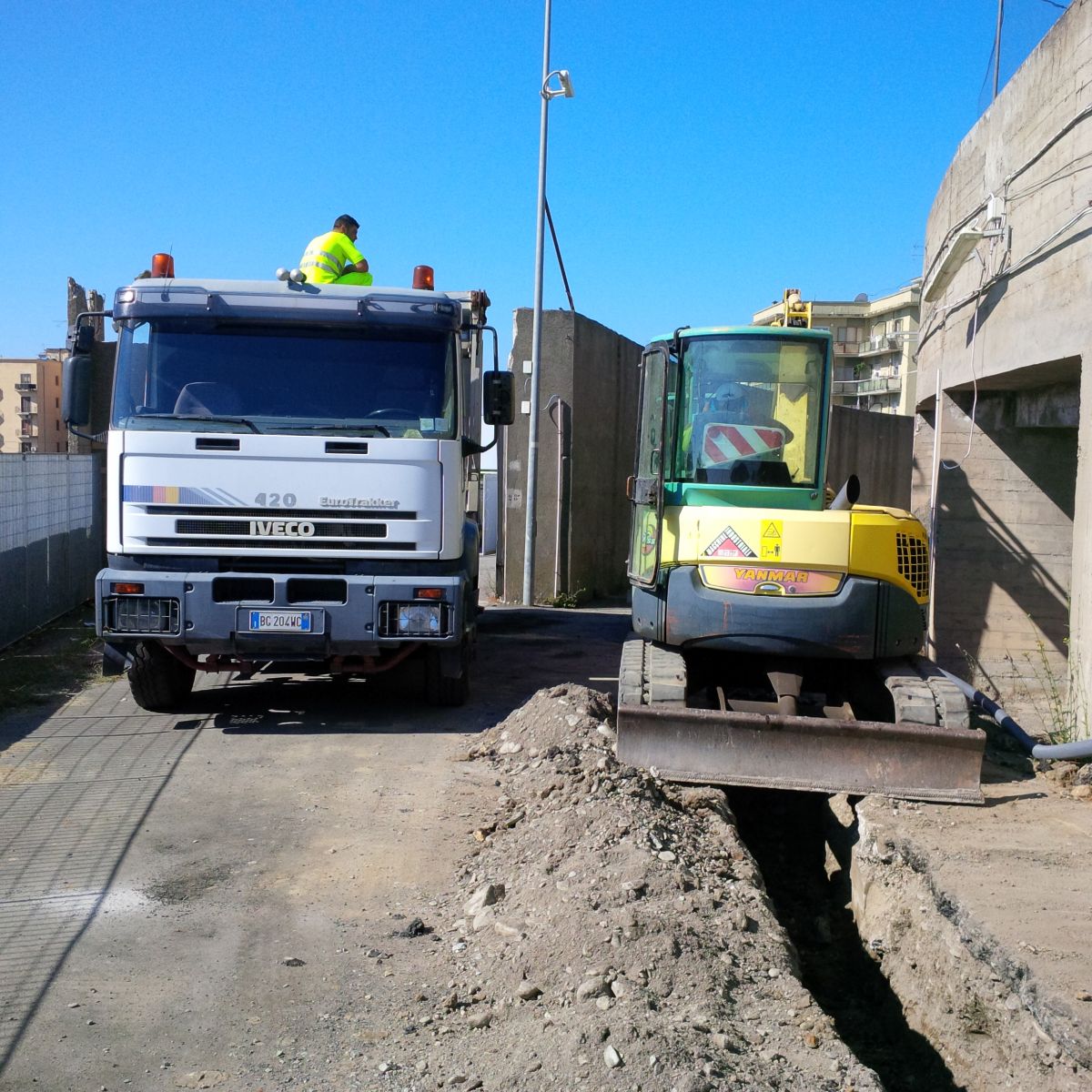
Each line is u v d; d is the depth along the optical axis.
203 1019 4.10
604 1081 3.48
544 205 15.02
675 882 4.98
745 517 6.90
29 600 11.98
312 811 6.43
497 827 6.11
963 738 6.38
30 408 74.25
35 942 4.70
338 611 7.74
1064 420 10.02
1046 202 8.44
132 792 6.71
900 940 5.34
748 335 7.29
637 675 6.96
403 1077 3.69
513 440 15.98
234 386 7.84
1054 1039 3.95
